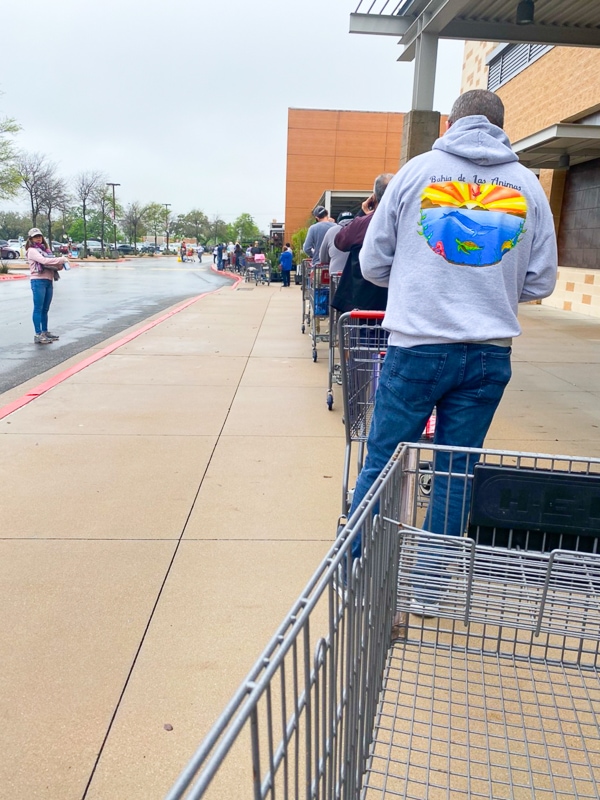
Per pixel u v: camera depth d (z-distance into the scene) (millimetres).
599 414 5828
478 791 1877
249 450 4824
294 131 36750
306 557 3248
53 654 2492
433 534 2092
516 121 15312
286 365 7965
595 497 2082
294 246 29250
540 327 11148
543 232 2580
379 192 4441
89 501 3893
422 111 8070
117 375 7312
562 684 2012
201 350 8969
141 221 87688
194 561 3195
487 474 2117
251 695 964
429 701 2186
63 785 1919
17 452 4723
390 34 8156
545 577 2012
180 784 785
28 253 9750
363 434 3570
